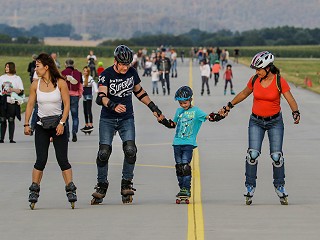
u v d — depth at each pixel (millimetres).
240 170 28125
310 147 35250
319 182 25297
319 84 90000
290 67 147250
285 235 17266
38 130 21141
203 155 32594
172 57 103875
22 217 19656
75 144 37656
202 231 17672
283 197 21109
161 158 31625
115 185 25094
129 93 21641
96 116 51688
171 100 66062
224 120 48781
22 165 30297
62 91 21109
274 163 21109
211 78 100562
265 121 21250
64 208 20984
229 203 21438
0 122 38938
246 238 16984
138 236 17328
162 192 23609
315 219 18969
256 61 20984
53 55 54406
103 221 19000
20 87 38719
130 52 21406
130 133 21688
